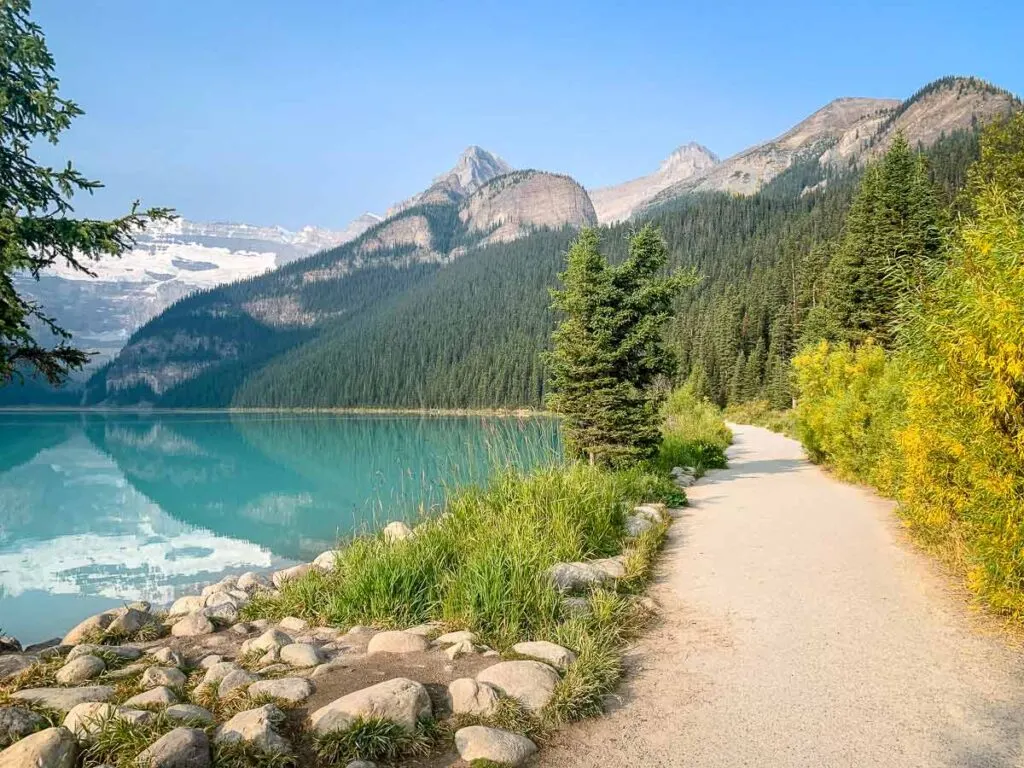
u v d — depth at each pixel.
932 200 25.64
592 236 14.05
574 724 3.57
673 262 133.38
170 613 7.13
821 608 5.35
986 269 5.22
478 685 3.70
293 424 82.62
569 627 4.79
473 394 108.88
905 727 3.36
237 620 6.41
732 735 3.37
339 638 5.12
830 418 13.80
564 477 8.92
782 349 54.41
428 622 5.37
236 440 53.78
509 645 4.63
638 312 13.82
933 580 5.99
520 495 8.30
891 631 4.76
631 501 9.88
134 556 14.52
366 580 5.94
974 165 13.26
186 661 4.77
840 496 11.22
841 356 16.31
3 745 3.22
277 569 13.08
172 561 14.05
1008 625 4.71
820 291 47.47
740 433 33.66
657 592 6.08
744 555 7.28
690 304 96.50
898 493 7.53
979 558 4.87
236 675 4.02
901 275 7.80
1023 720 3.38
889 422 10.09
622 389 13.16
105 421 97.56
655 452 13.84
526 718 3.56
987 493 4.77
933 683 3.86
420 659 4.35
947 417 5.57
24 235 5.26
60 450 44.59
